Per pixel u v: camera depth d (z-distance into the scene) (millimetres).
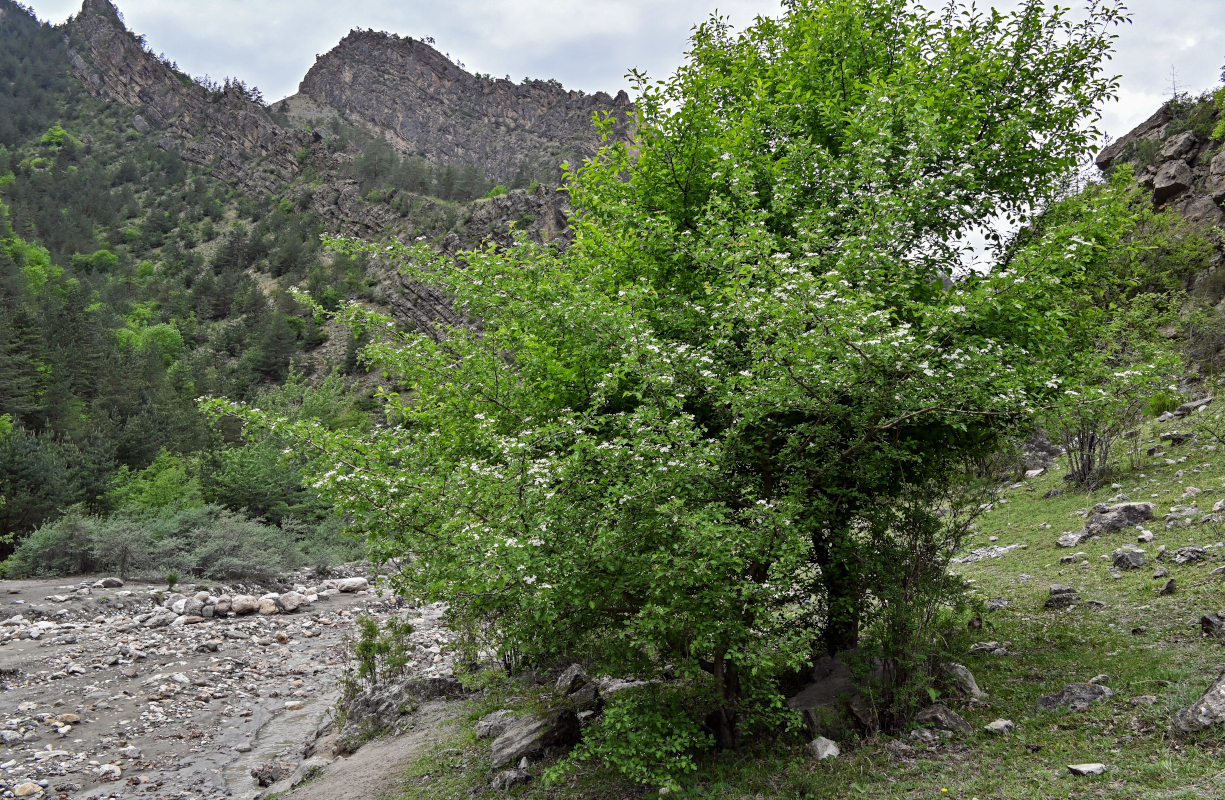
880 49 10008
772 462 7789
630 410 8289
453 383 8430
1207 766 5129
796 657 6324
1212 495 14484
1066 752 5977
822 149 8633
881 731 7109
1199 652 7598
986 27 10188
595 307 7250
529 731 8898
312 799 8891
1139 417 22922
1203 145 36188
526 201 119312
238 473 37844
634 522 6270
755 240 7223
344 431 7594
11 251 109938
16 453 33406
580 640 7230
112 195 173875
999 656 9031
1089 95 10070
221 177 191500
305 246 140625
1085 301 10188
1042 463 24719
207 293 125875
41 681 15219
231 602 22688
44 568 26906
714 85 10344
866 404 6738
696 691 8008
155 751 11969
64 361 61031
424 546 6828
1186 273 27969
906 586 7496
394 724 11375
